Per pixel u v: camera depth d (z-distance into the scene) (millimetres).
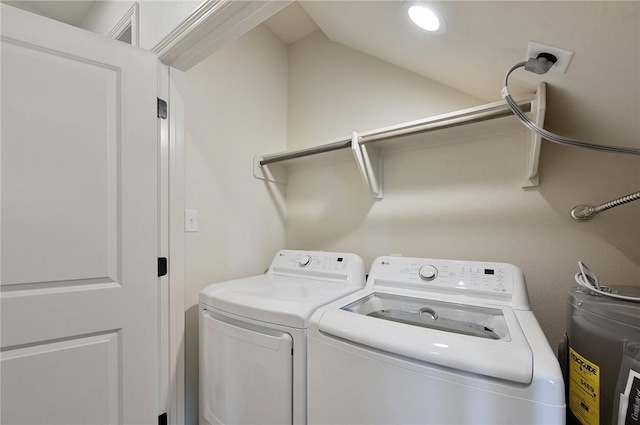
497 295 1146
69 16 2139
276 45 2256
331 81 2098
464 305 1151
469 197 1523
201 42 1236
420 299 1246
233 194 1865
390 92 1822
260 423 1093
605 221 1213
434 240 1621
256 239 2012
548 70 903
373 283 1421
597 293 855
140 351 1241
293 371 1021
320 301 1130
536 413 646
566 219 1285
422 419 768
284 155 1901
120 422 1190
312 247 2105
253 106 2035
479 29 908
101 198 1169
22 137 1022
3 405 986
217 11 1076
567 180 1285
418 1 921
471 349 734
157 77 1348
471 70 1265
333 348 930
